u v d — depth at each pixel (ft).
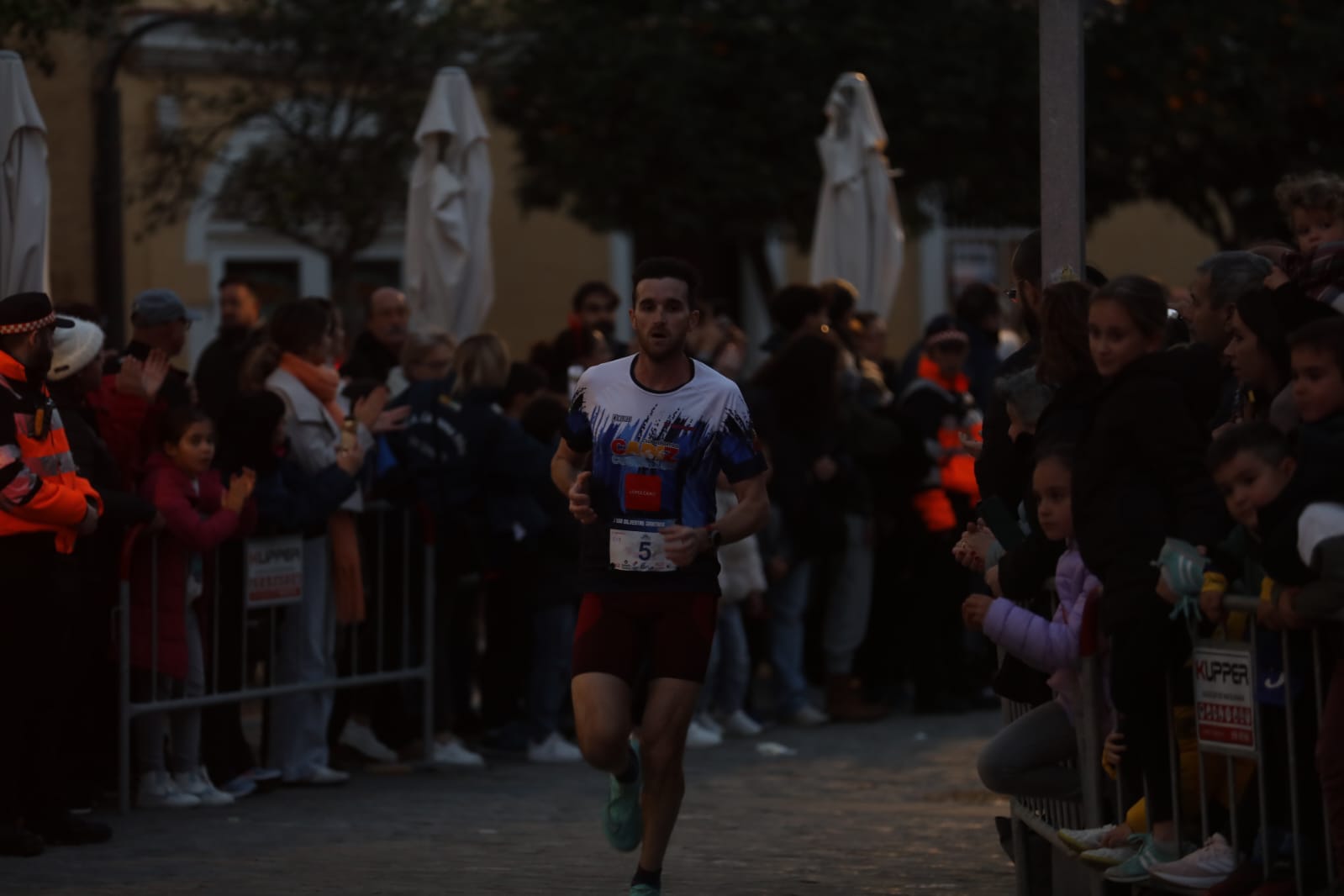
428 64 127.44
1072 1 45.11
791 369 83.05
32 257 65.46
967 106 147.54
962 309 94.12
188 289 146.41
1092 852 38.93
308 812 62.03
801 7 146.20
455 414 72.74
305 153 126.93
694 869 50.37
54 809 54.85
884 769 73.05
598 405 43.47
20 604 52.65
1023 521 43.29
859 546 87.20
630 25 144.87
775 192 141.59
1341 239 41.86
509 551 73.77
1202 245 201.26
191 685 63.62
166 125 138.00
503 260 167.84
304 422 66.90
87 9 112.68
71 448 57.52
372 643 72.43
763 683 100.68
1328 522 32.60
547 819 60.64
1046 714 41.55
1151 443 36.32
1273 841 35.68
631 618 43.06
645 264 43.39
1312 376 34.12
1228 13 158.81
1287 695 34.50
